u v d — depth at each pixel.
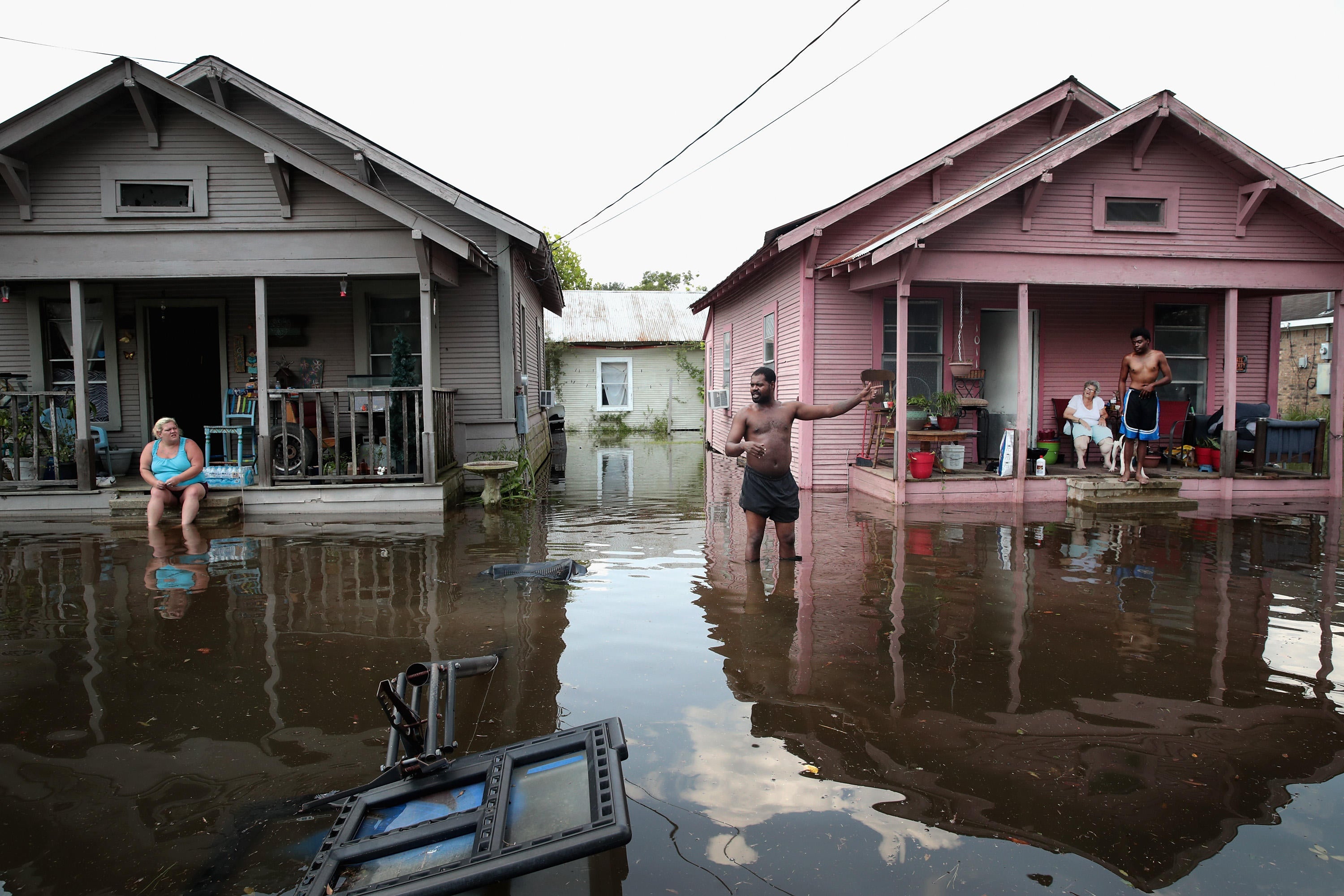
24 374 10.95
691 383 24.45
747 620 5.01
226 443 10.00
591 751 2.86
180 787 3.06
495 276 11.12
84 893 2.45
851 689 3.90
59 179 9.00
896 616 5.09
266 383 9.29
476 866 2.27
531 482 11.09
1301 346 20.52
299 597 5.63
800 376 11.09
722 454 17.17
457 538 7.77
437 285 10.91
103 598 5.62
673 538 7.73
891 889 2.40
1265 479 10.12
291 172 9.14
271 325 11.12
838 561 6.62
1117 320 11.72
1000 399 12.14
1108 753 3.26
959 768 3.13
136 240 9.08
